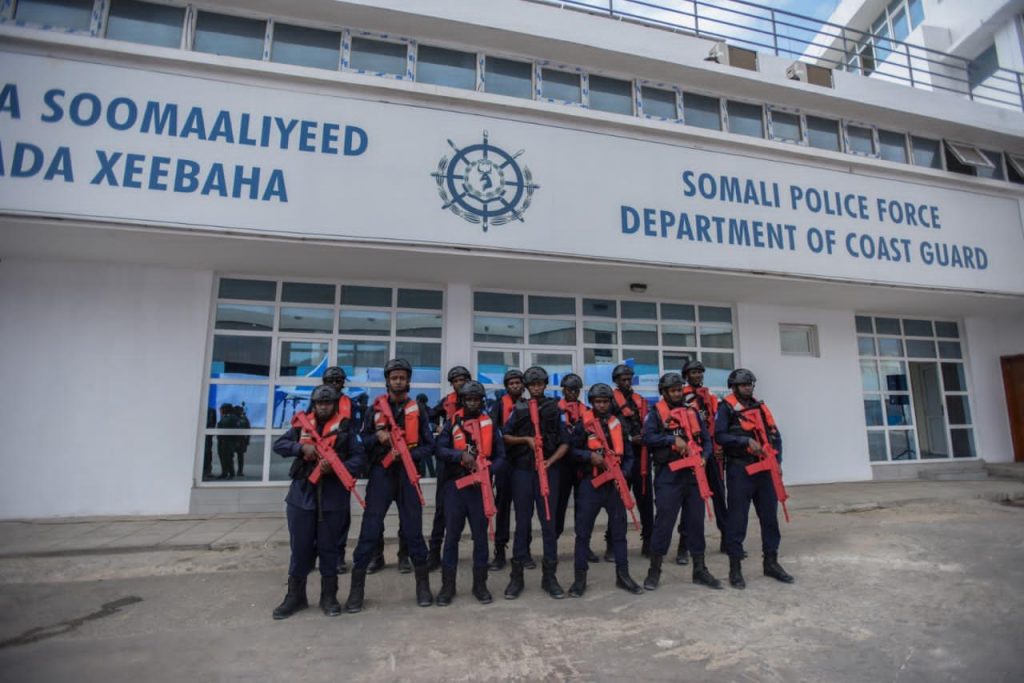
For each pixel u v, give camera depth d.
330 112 6.89
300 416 4.18
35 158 6.05
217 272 7.73
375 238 6.80
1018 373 11.59
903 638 3.60
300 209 6.64
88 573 5.07
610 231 7.67
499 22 7.69
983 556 5.50
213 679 3.09
